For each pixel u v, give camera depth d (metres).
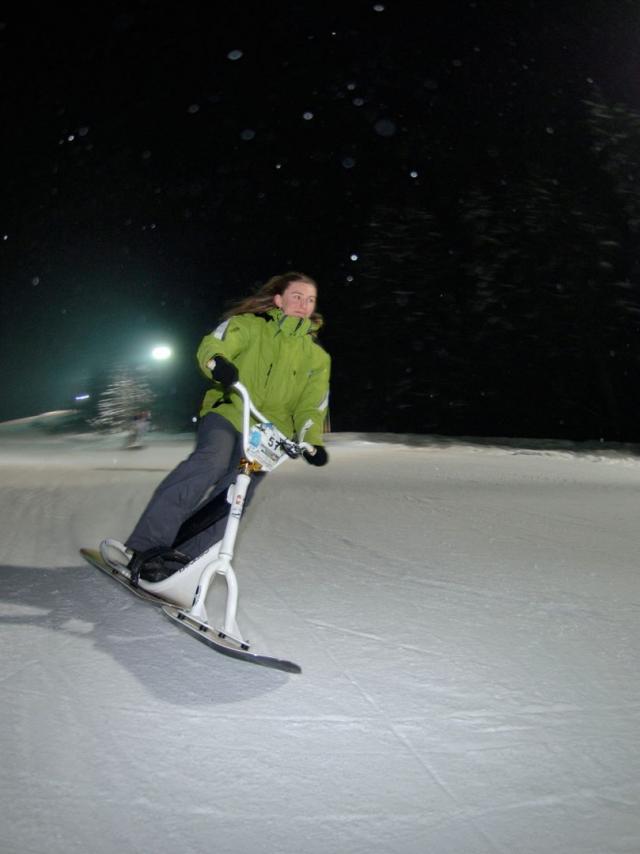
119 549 4.57
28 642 4.17
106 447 23.92
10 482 12.10
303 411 4.51
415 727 3.32
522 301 29.19
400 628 4.62
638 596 5.45
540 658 4.17
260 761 3.00
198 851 2.45
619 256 28.36
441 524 8.45
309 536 7.52
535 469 16.19
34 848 2.44
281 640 4.36
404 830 2.59
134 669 3.85
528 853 2.49
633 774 2.97
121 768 2.92
